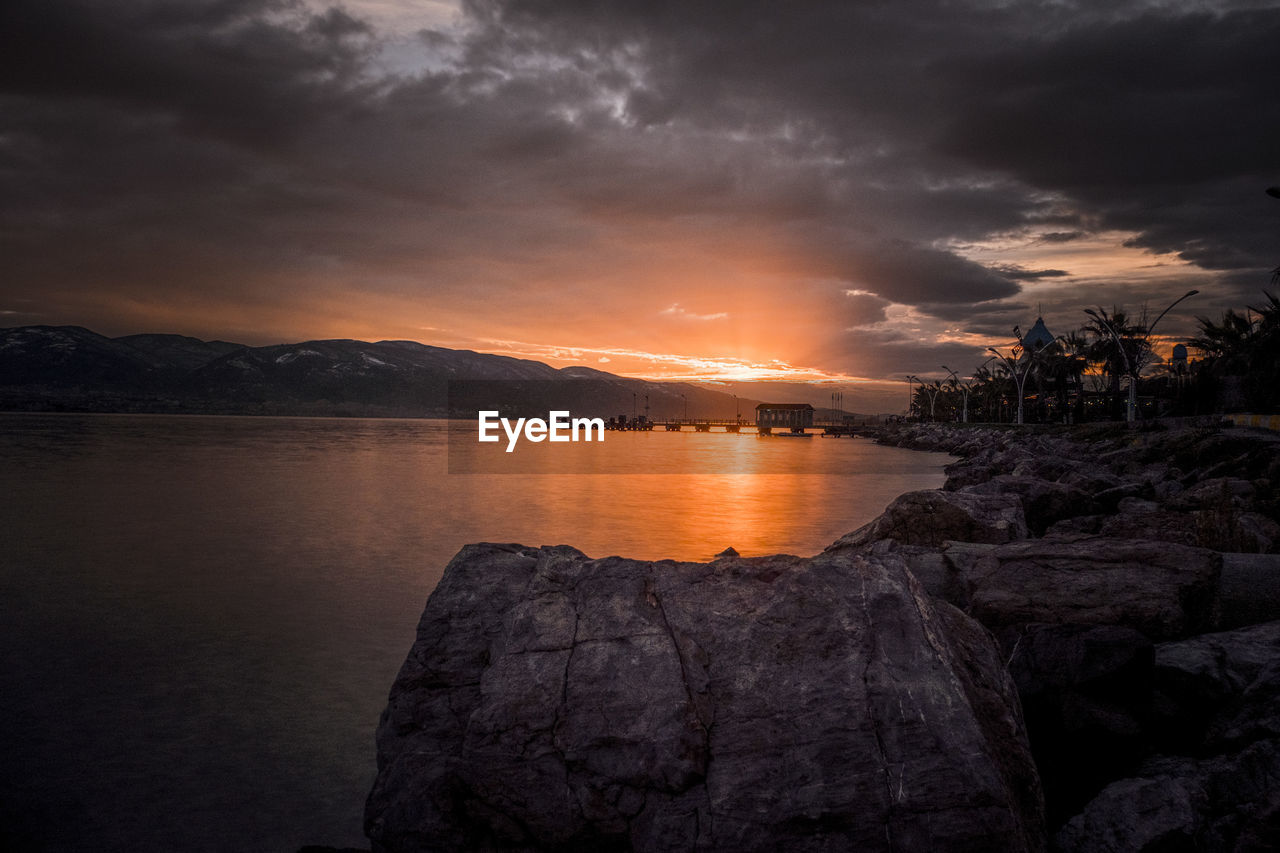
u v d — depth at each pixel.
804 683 4.30
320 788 6.07
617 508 25.61
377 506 25.19
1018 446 44.16
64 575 13.67
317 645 9.58
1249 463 18.69
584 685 4.44
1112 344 64.38
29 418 143.75
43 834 5.36
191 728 7.10
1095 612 6.73
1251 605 6.66
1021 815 4.18
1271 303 44.56
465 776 4.21
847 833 3.77
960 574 7.54
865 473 45.53
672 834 3.86
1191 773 4.72
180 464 42.25
